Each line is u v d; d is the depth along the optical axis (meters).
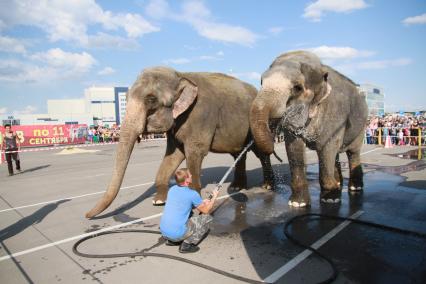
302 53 5.64
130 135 5.53
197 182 6.27
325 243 4.61
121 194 8.08
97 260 4.28
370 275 3.69
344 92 6.26
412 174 9.67
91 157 18.20
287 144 6.14
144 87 5.67
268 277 3.70
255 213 6.07
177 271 3.90
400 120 23.89
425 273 3.72
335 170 7.48
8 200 7.98
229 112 6.82
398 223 5.39
